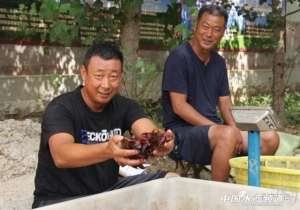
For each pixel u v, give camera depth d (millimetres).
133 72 5559
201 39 4004
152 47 8492
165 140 2438
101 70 2725
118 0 5672
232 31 9852
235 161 3213
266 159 3455
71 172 2848
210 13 3961
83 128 2826
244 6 8742
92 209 2158
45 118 2740
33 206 2893
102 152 2385
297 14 10836
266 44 8594
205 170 4441
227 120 4215
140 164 2365
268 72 10766
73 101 2820
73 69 7676
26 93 7145
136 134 2947
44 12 4965
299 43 10914
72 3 5113
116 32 5852
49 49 7359
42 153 2867
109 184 2996
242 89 10234
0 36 6836
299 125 8227
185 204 2494
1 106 6832
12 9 6891
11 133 5750
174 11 6164
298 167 3428
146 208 2398
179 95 3971
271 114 2707
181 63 3998
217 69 4191
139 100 6371
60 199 2824
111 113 2939
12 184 4652
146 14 8352
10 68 6969
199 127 3801
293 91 11047
